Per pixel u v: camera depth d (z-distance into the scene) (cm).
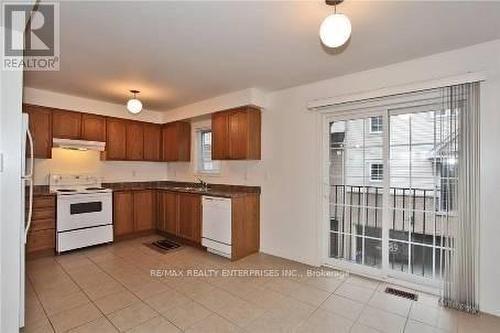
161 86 361
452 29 213
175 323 216
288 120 368
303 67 294
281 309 240
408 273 288
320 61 278
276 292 271
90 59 272
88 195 403
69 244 383
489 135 233
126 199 455
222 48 248
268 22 204
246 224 381
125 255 379
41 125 382
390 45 241
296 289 279
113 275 309
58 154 427
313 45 242
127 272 318
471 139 238
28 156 273
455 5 181
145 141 504
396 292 273
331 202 343
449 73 252
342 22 164
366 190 315
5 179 179
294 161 362
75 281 291
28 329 204
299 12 190
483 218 235
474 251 237
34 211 360
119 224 445
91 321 217
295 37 227
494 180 230
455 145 246
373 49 249
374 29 213
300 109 357
